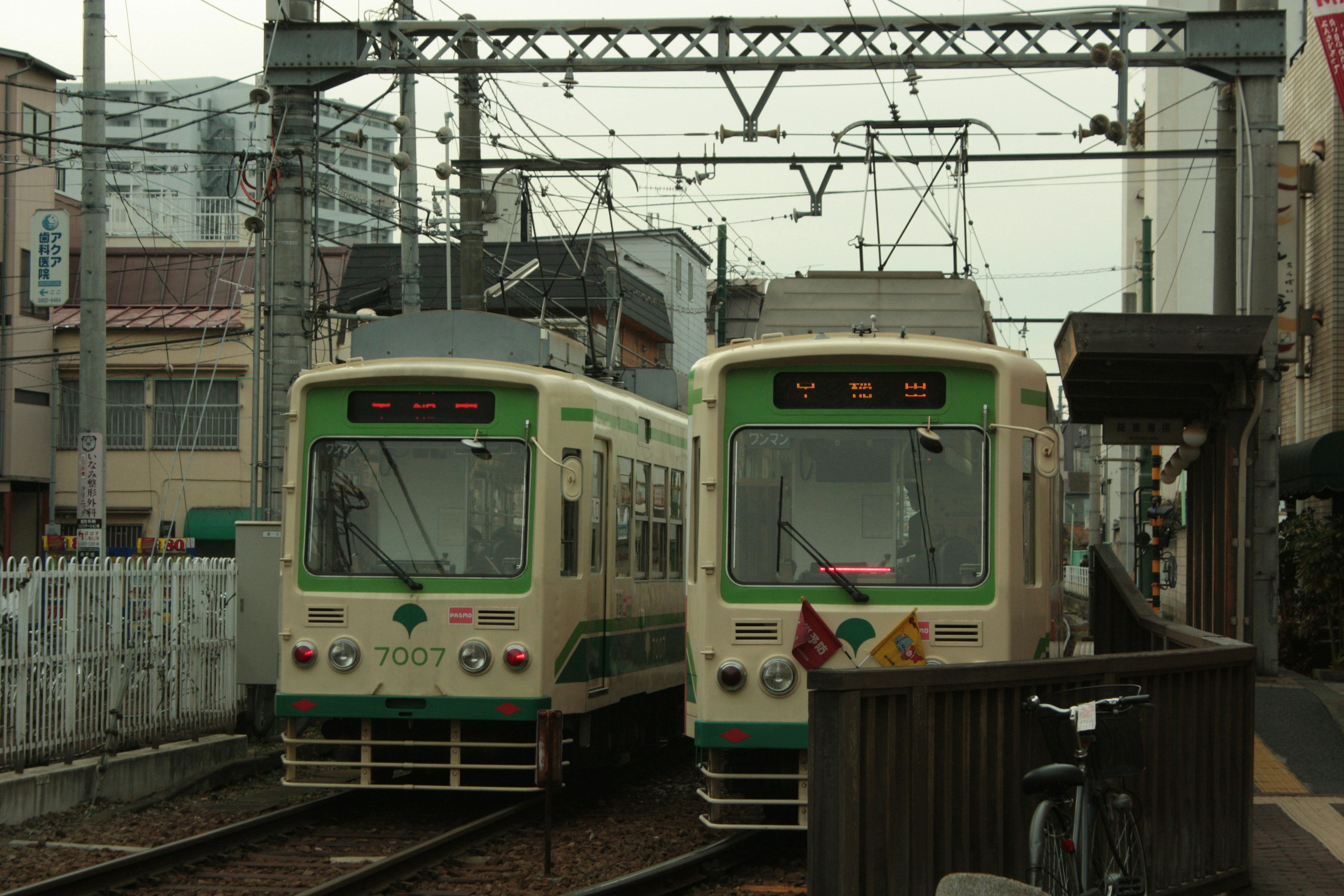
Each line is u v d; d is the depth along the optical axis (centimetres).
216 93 13188
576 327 2517
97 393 2167
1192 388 2148
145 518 4953
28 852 1307
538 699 1466
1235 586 2098
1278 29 2025
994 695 912
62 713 1553
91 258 2180
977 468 1272
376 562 1502
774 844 1353
